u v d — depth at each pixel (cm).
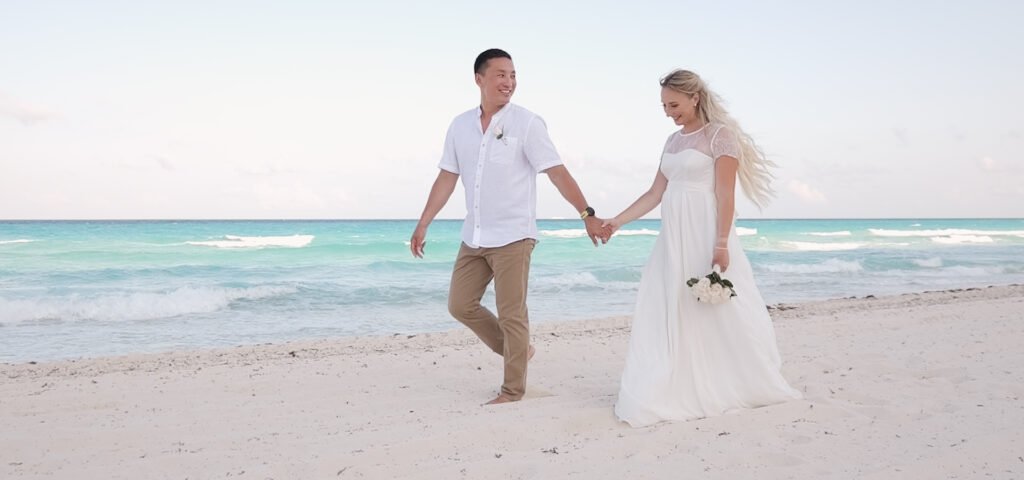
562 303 1447
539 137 454
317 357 721
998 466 311
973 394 452
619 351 692
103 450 379
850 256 2877
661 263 435
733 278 427
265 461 351
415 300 1496
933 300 1178
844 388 474
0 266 2311
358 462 341
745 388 420
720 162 420
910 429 374
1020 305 990
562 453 350
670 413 404
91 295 1483
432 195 493
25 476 336
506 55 454
